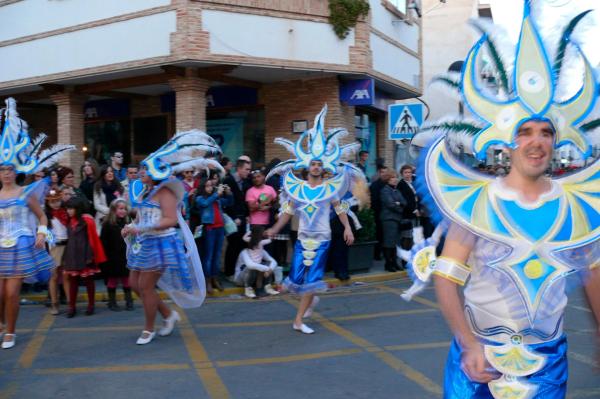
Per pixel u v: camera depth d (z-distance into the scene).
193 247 6.70
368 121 16.30
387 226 11.25
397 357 5.89
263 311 8.27
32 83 14.18
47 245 7.95
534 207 2.49
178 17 11.84
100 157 17.36
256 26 12.38
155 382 5.23
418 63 17.33
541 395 2.49
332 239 10.42
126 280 8.33
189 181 9.18
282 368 5.60
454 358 2.62
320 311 8.23
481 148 2.56
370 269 11.60
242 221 10.12
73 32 13.32
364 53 13.49
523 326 2.50
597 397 4.77
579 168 2.58
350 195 8.64
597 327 2.63
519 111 2.48
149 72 13.02
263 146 14.75
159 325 7.40
